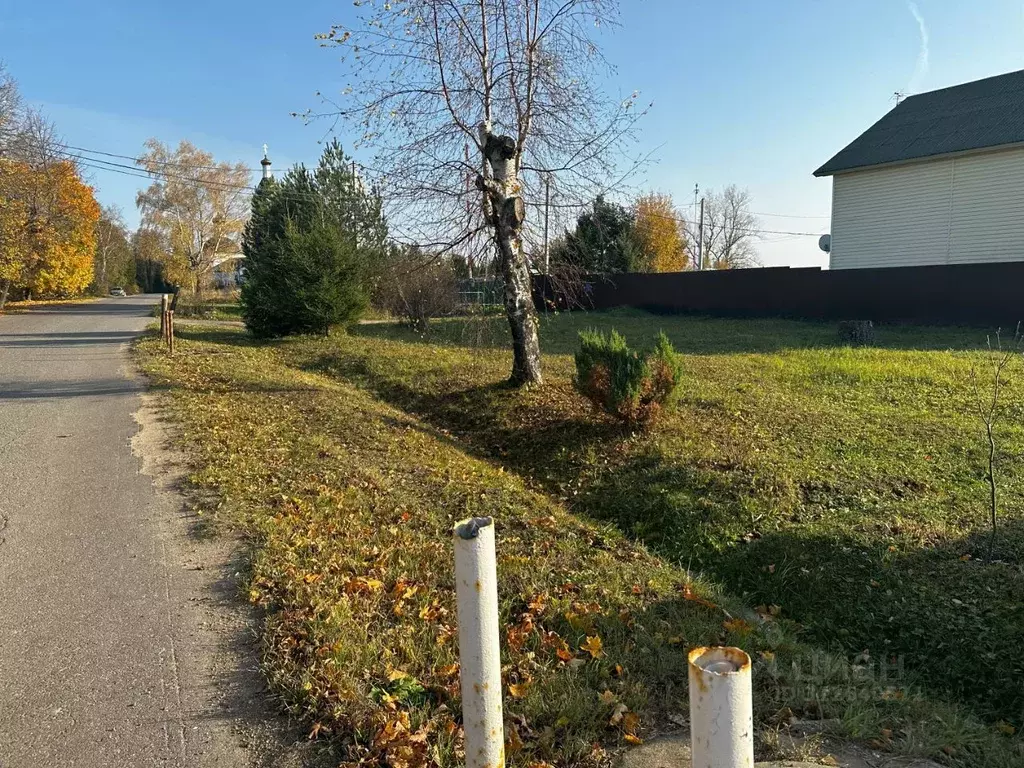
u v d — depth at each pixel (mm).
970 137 20688
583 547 5555
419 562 4852
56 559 4836
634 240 29531
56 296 53062
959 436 7766
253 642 3758
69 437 8219
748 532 6180
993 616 4734
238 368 13742
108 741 2955
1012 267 17266
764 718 3240
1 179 32500
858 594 5203
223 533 5262
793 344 15680
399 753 2812
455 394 11648
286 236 20688
